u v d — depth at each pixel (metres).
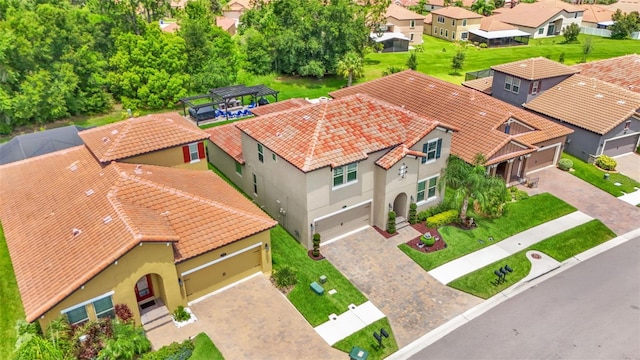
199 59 54.97
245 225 23.38
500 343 21.12
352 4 61.81
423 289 24.36
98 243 19.89
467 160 32.31
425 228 29.19
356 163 26.27
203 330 21.20
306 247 27.09
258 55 60.88
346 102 29.23
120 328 19.09
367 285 24.52
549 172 37.22
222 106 49.50
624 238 29.22
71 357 18.06
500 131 34.66
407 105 40.28
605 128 37.56
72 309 18.89
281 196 27.91
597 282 25.19
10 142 35.28
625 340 21.41
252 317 22.08
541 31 89.56
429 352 20.62
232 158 32.66
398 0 109.44
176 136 28.06
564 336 21.56
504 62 71.38
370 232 28.69
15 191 26.86
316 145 25.77
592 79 43.91
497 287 24.64
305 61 59.28
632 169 38.16
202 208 23.48
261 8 77.50
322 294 23.67
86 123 46.84
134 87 50.41
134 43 50.19
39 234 22.23
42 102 43.88
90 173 25.58
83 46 47.75
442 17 86.62
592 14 96.31
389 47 76.31
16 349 19.61
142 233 19.66
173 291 21.45
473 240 28.41
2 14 47.69
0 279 24.22
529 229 29.81
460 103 38.12
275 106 42.12
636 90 45.09
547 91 43.91
